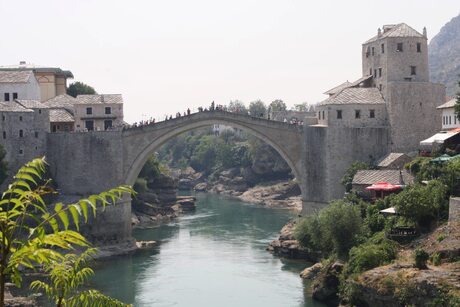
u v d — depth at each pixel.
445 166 71.19
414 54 99.25
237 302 65.12
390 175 83.44
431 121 97.75
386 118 97.62
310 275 74.25
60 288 16.36
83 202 14.14
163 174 153.62
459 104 80.88
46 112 103.94
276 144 101.44
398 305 50.69
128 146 103.06
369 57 104.44
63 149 103.44
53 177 103.31
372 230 71.06
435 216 64.69
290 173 193.00
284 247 87.69
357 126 97.19
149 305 64.81
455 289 47.44
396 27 101.44
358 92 99.38
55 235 13.74
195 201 168.50
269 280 74.25
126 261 88.81
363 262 60.22
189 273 79.31
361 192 83.75
